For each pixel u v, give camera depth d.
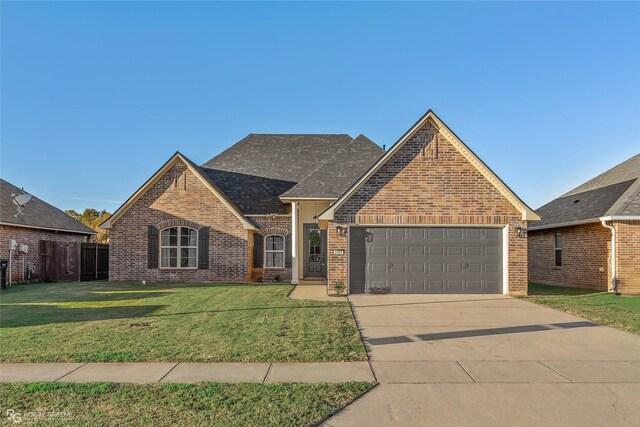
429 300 13.74
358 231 15.23
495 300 13.80
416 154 15.17
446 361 7.25
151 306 12.29
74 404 5.30
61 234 24.91
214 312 11.34
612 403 5.49
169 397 5.52
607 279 16.88
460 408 5.32
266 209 21.03
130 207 19.56
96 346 7.89
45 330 9.20
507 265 14.91
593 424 4.91
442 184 15.12
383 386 6.04
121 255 19.48
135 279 19.39
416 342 8.52
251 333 8.95
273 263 20.94
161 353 7.46
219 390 5.77
